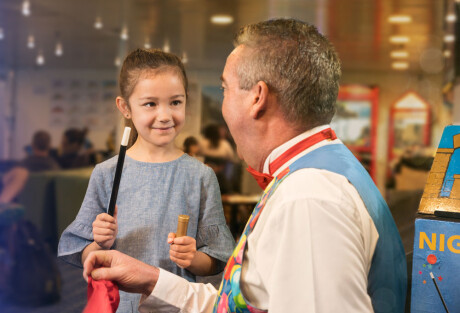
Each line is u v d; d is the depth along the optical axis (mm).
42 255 3814
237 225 4766
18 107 11781
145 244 1262
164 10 6176
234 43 972
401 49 8102
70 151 10984
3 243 3895
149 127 1277
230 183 7602
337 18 6336
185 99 1349
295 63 880
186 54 9062
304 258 767
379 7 5730
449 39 7117
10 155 11789
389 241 860
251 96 910
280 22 927
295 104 888
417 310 876
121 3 5922
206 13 6320
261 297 850
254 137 932
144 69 1271
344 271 751
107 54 9539
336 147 912
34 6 6215
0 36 8312
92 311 979
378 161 10383
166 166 1328
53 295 3379
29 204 5371
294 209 789
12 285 3479
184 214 1304
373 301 828
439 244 864
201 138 7812
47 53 9773
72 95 11664
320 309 747
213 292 1134
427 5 5555
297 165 879
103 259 1080
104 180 1308
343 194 805
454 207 883
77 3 5980
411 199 6562
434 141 10195
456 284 850
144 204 1287
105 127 11500
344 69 10508
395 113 10430
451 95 7762
